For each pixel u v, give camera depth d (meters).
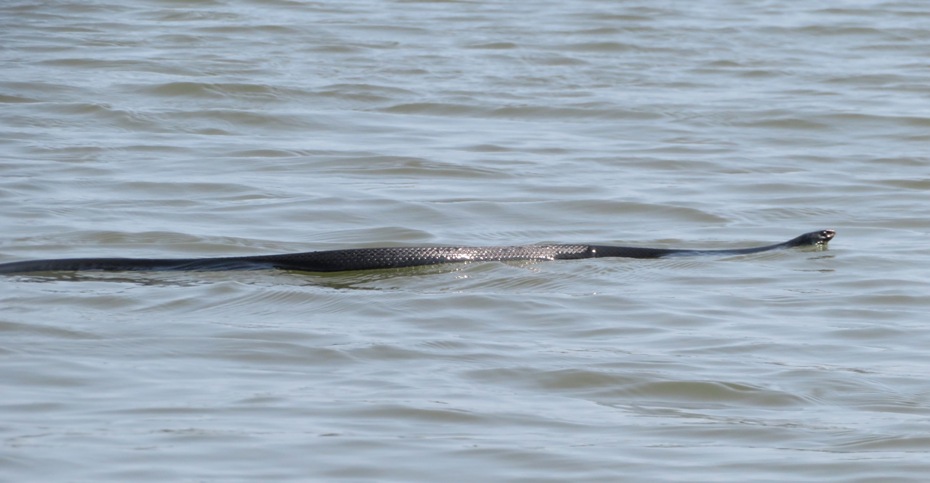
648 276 48.69
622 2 113.06
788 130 77.31
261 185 62.78
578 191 62.91
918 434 32.84
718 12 109.88
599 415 34.12
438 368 37.50
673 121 78.81
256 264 49.22
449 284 47.34
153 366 37.03
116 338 39.56
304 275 48.44
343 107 80.81
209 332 40.41
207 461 30.30
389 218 57.62
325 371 37.03
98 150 69.31
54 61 88.50
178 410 33.47
